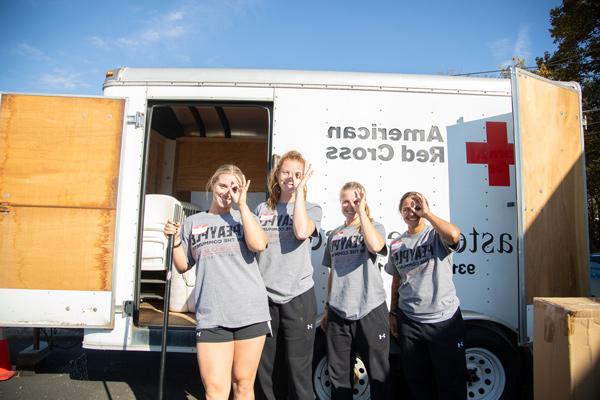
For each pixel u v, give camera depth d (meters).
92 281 3.01
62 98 3.11
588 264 3.36
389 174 3.14
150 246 3.69
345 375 2.47
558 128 3.22
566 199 3.22
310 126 3.16
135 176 3.13
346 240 2.54
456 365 2.39
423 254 2.49
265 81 3.20
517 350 3.02
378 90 3.21
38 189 3.06
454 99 3.23
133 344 3.04
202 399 3.41
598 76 12.88
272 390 2.38
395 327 2.75
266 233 2.44
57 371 3.94
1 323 2.99
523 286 2.89
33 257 3.02
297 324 2.33
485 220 3.14
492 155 3.20
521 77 3.01
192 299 3.64
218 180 2.23
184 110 4.59
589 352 1.87
